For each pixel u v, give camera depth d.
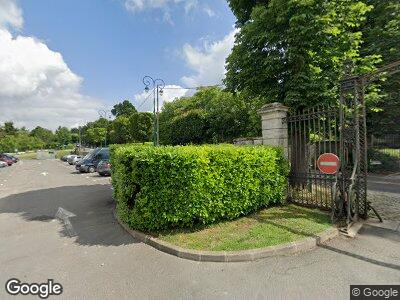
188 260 4.64
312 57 8.32
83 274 4.30
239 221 6.12
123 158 6.25
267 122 7.82
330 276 3.91
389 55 13.01
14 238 6.24
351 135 6.25
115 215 7.79
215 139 21.64
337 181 6.03
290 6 7.40
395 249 4.69
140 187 5.84
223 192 5.93
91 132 57.91
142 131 38.06
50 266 4.64
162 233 5.63
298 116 7.30
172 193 5.52
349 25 8.52
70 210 8.81
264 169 6.71
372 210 6.62
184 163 5.44
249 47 8.77
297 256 4.58
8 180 19.95
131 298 3.59
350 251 4.68
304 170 7.41
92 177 18.92
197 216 5.70
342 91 6.27
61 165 37.28
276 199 7.15
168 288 3.79
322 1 7.54
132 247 5.32
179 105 27.73
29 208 9.48
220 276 4.06
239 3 9.68
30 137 93.06
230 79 9.52
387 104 13.84
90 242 5.73
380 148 15.52
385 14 13.30
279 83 8.80
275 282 3.82
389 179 12.18
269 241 4.93
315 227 5.56
